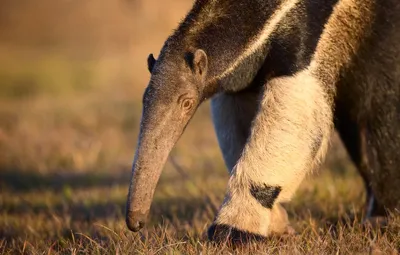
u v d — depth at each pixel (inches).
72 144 933.2
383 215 439.5
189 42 379.9
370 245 354.9
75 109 1267.2
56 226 505.0
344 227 398.0
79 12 2340.1
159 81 368.8
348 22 404.5
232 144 433.7
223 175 703.7
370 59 415.2
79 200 627.5
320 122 386.9
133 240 382.3
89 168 813.9
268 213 383.2
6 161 862.5
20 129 1054.4
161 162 358.9
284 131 376.8
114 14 2006.6
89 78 1689.2
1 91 1631.4
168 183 682.2
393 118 420.2
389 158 426.9
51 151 906.1
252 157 379.9
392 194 432.8
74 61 1925.4
